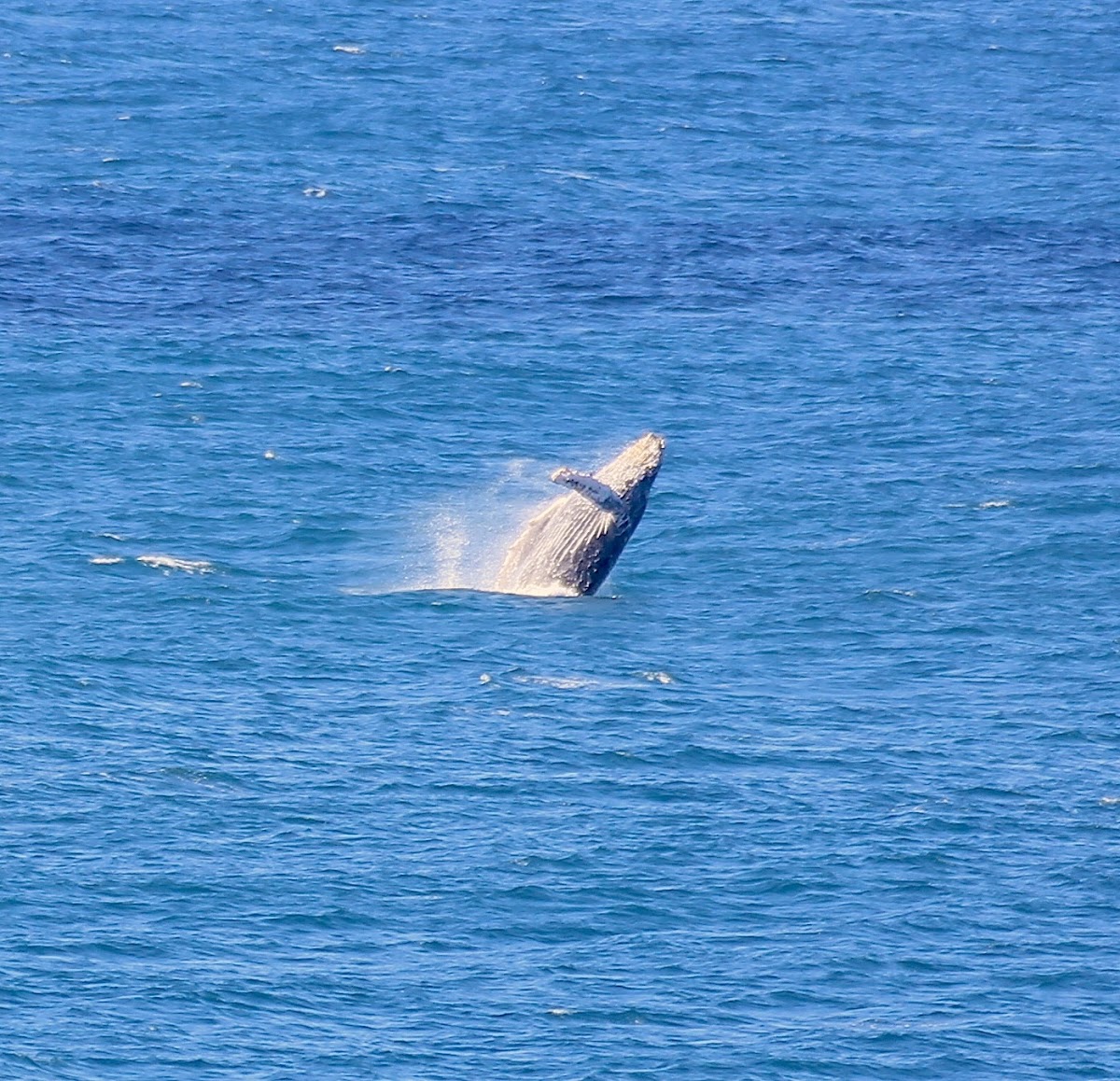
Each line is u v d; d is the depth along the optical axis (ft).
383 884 475.31
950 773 548.31
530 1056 414.00
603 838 501.97
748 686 601.62
